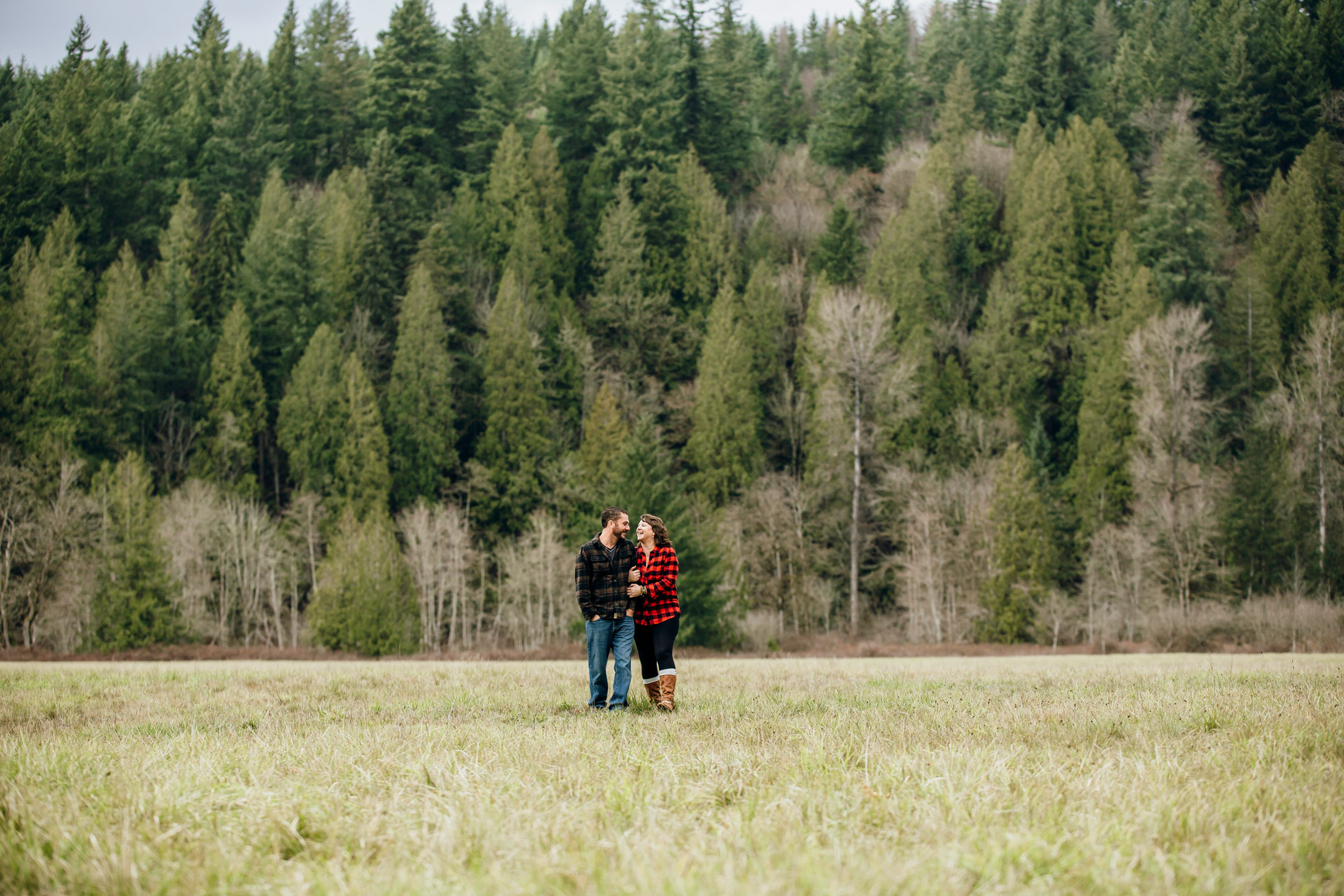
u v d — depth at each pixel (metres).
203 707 8.15
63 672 13.84
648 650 7.92
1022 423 57.56
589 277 71.75
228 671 13.66
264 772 4.55
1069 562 48.78
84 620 40.25
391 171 65.19
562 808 3.75
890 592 51.81
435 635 44.69
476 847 3.34
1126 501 50.25
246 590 44.22
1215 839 3.32
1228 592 42.00
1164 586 43.31
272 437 57.72
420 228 65.25
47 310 54.03
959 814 3.67
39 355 52.25
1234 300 59.72
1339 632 34.03
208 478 51.47
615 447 54.75
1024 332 62.12
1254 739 5.34
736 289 69.00
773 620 43.09
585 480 53.19
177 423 57.12
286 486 56.66
